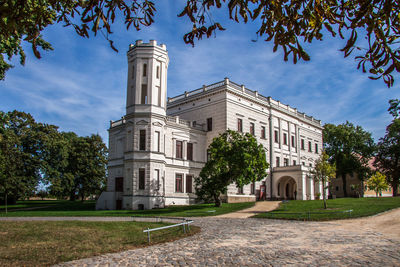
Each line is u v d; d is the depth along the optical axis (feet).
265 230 57.41
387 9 15.11
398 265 31.22
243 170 104.99
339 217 76.48
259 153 108.88
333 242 44.27
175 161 135.54
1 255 37.29
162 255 37.06
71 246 42.73
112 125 149.18
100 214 94.79
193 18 17.90
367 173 204.44
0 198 155.22
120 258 35.96
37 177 163.63
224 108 142.31
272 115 168.45
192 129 144.25
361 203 113.09
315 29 17.63
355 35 15.96
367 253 36.83
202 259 34.73
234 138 110.93
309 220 73.92
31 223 68.03
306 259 34.17
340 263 32.27
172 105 169.07
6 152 128.16
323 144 224.53
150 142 121.70
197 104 155.63
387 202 114.52
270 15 17.58
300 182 149.48
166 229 59.31
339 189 229.66
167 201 128.06
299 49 17.47
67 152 183.32
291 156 180.14
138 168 119.75
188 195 137.28
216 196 113.09
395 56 15.64
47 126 174.81
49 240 47.11
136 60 127.85
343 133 210.18
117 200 126.72
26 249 40.81
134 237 49.80
